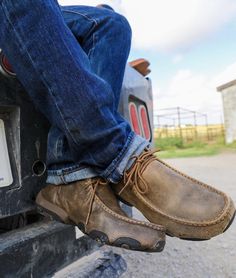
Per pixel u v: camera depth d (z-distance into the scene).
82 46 1.17
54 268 1.15
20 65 0.91
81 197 1.00
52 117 0.97
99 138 0.93
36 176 1.16
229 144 17.47
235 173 6.09
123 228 0.93
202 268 1.90
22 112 1.12
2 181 1.08
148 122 1.95
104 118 0.92
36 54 0.88
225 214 0.94
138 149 0.98
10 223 1.32
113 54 1.15
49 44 0.88
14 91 1.10
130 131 1.00
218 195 0.98
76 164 1.00
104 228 0.95
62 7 1.23
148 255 2.10
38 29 0.87
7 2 0.86
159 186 0.98
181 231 0.96
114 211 0.96
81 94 0.89
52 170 1.06
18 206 1.12
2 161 1.09
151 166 0.99
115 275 1.26
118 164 0.96
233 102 17.44
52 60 0.88
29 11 0.86
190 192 0.97
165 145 18.84
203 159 10.32
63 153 1.01
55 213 1.06
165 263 1.97
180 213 0.95
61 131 1.00
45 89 0.91
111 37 1.16
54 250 1.15
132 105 1.73
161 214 0.97
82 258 1.26
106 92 0.93
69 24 1.16
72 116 0.91
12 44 0.90
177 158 11.31
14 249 1.03
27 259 1.07
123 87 1.63
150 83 2.05
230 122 17.81
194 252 2.15
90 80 0.91
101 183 1.00
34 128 1.15
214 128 22.70
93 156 0.95
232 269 1.89
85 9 1.19
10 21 0.87
